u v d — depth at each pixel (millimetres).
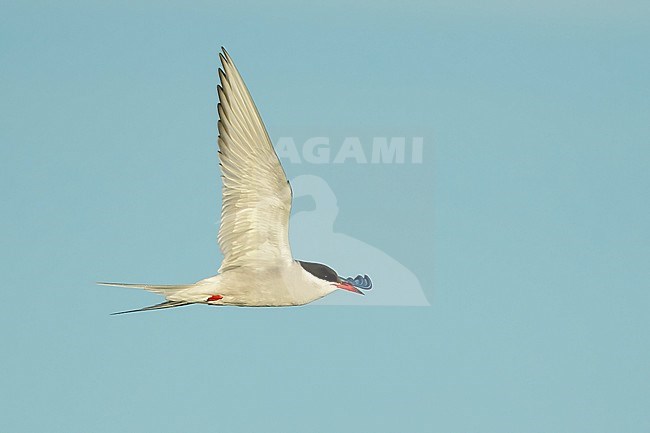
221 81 8375
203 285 8914
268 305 9055
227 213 8742
